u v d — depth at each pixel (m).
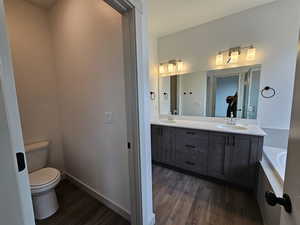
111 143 1.55
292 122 0.56
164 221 1.48
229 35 2.34
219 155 2.07
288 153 0.59
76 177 2.15
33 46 2.02
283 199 0.57
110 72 1.43
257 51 2.15
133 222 1.35
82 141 1.92
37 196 1.52
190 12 2.19
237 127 2.24
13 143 0.39
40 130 2.12
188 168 2.39
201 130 2.19
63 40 1.94
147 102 1.29
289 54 1.96
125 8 1.05
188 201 1.76
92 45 1.55
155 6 2.03
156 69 3.19
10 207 0.38
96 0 1.43
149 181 1.38
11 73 0.42
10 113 0.42
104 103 1.54
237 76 2.35
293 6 1.88
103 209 1.67
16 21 1.87
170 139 2.53
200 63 2.69
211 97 2.64
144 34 1.20
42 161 1.96
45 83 2.14
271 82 2.10
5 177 0.36
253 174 1.84
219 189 1.99
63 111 2.18
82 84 1.77
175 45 2.93
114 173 1.58
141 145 1.22
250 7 2.10
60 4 1.87
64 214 1.61
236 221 1.47
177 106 3.05
